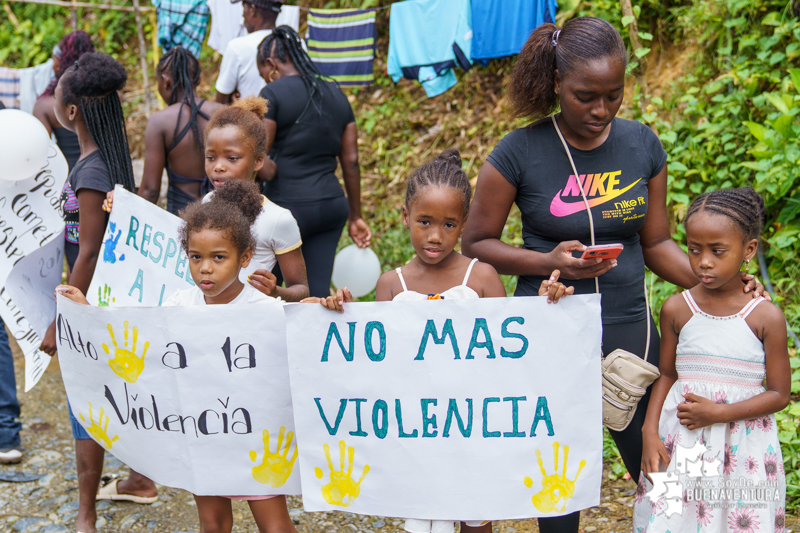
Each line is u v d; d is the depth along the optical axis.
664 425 2.49
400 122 6.89
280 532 2.59
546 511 2.31
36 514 3.50
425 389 2.32
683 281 2.58
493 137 6.20
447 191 2.33
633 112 5.08
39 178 3.41
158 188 3.93
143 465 2.67
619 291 2.49
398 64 5.72
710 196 2.35
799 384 3.67
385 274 2.57
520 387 2.29
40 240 3.42
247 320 2.43
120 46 9.42
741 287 2.39
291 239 3.02
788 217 4.44
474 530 2.45
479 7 5.26
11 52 9.61
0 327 4.00
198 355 2.48
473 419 2.31
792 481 3.23
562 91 2.30
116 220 3.06
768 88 4.95
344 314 2.32
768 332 2.32
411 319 2.30
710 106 5.13
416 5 5.52
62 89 3.21
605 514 3.32
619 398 2.47
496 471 2.32
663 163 2.53
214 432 2.54
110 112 3.29
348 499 2.40
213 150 3.14
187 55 4.01
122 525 3.41
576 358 2.27
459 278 2.46
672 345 2.51
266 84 4.30
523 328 2.27
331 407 2.37
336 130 4.28
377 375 2.33
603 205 2.43
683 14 5.31
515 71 2.49
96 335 2.59
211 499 2.65
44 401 4.76
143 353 2.54
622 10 5.20
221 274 2.48
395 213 6.16
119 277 3.06
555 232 2.47
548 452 2.30
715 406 2.31
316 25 5.68
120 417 2.66
